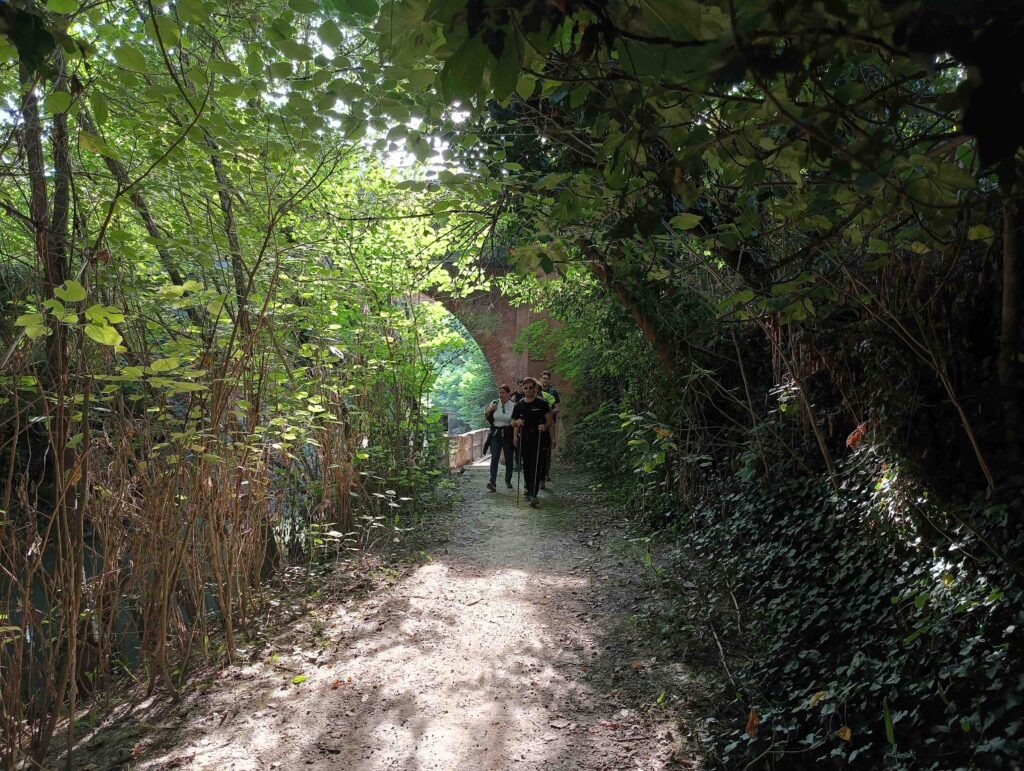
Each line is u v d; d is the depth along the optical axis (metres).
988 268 3.53
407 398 9.56
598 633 5.04
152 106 3.58
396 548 7.49
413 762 3.46
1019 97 0.81
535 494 9.62
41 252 3.26
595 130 1.89
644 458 6.20
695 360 7.02
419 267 7.69
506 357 18.97
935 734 2.74
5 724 3.38
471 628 5.22
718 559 5.86
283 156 3.87
